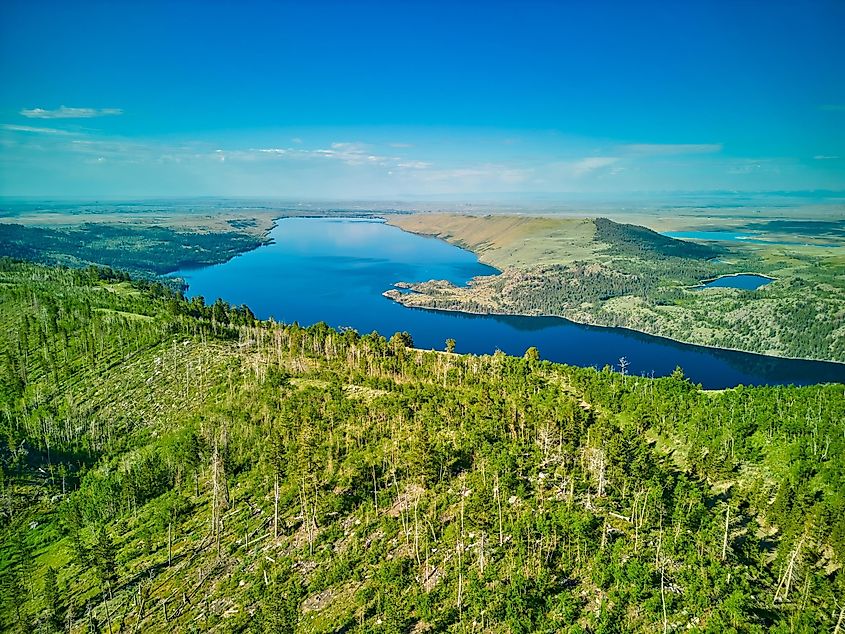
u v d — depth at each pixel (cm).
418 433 11750
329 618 8756
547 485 10744
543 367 17075
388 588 8962
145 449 15262
